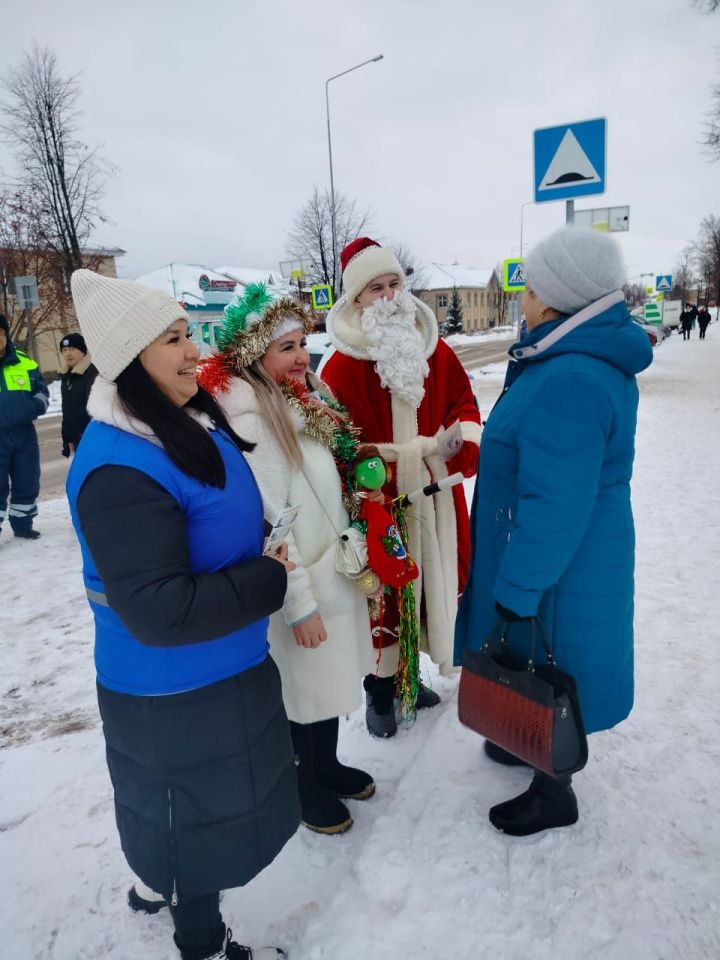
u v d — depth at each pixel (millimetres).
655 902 1656
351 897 1712
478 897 1685
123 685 1285
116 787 1373
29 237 19141
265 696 1411
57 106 17656
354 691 1984
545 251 1676
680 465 6824
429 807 2025
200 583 1185
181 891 1331
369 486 1960
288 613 1752
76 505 1179
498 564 1898
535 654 1863
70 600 4062
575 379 1569
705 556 4109
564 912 1636
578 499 1568
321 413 1924
